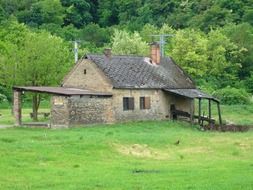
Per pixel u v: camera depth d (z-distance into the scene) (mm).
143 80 66250
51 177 29141
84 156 37375
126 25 160625
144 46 107875
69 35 147750
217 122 71375
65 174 30172
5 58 69312
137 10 168875
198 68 103250
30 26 157375
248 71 117562
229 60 114812
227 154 41250
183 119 69500
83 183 27281
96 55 65438
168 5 163250
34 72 68188
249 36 120500
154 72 69312
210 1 154625
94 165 34188
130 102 64125
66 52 79938
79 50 111250
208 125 62031
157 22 158125
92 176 29578
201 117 65875
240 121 75500
